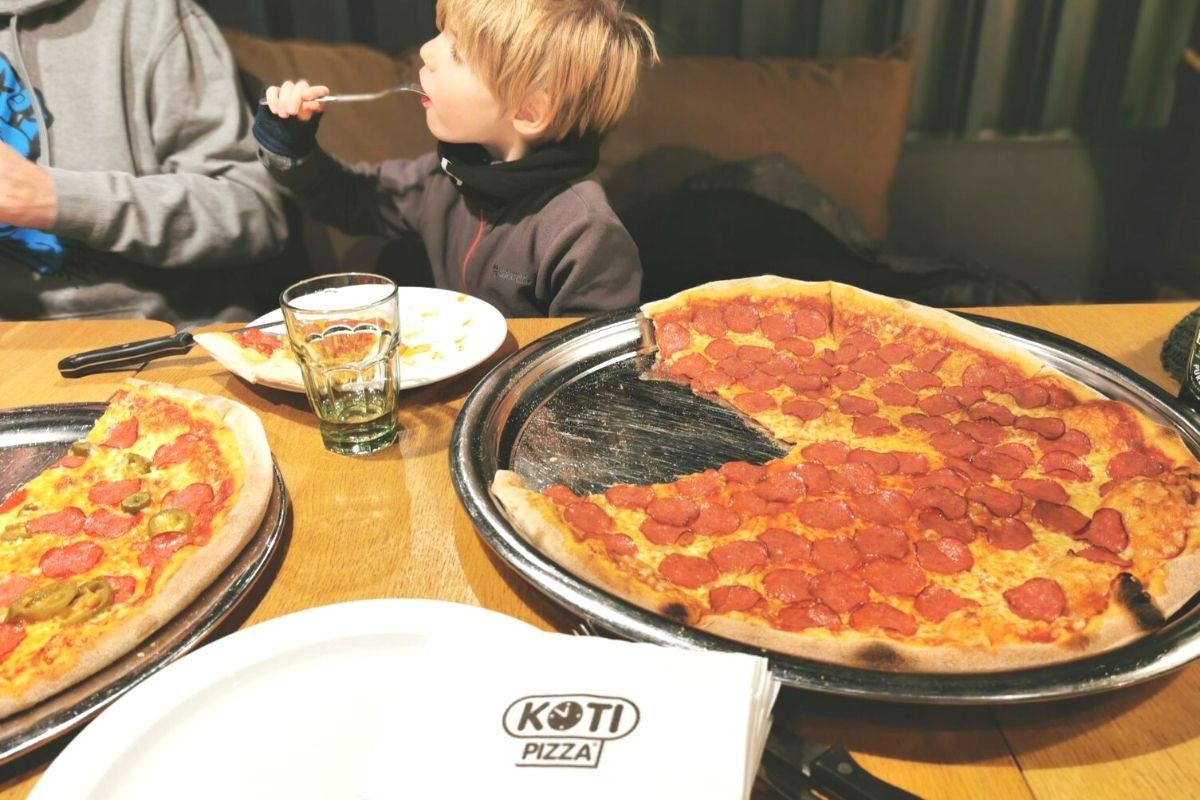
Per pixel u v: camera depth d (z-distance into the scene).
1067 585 0.81
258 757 0.63
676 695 0.60
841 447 1.04
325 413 1.04
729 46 2.12
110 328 1.37
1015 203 2.31
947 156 2.25
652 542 0.89
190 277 2.00
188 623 0.76
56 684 0.69
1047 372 1.13
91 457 1.00
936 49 2.14
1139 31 2.12
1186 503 0.89
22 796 0.65
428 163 1.88
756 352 1.22
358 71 2.10
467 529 0.93
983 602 0.81
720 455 1.03
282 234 2.03
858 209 2.24
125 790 0.61
